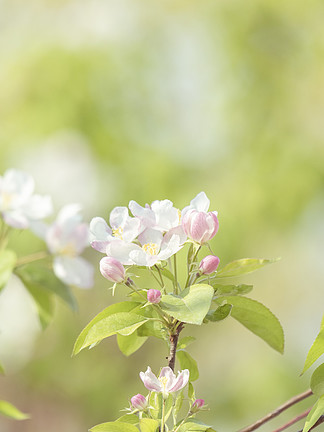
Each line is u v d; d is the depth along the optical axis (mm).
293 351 7707
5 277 2369
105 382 7863
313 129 7477
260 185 7227
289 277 7738
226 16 7848
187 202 7242
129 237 2039
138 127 7570
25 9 8086
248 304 2127
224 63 7793
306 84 7645
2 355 7781
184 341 2113
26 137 7516
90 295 7652
